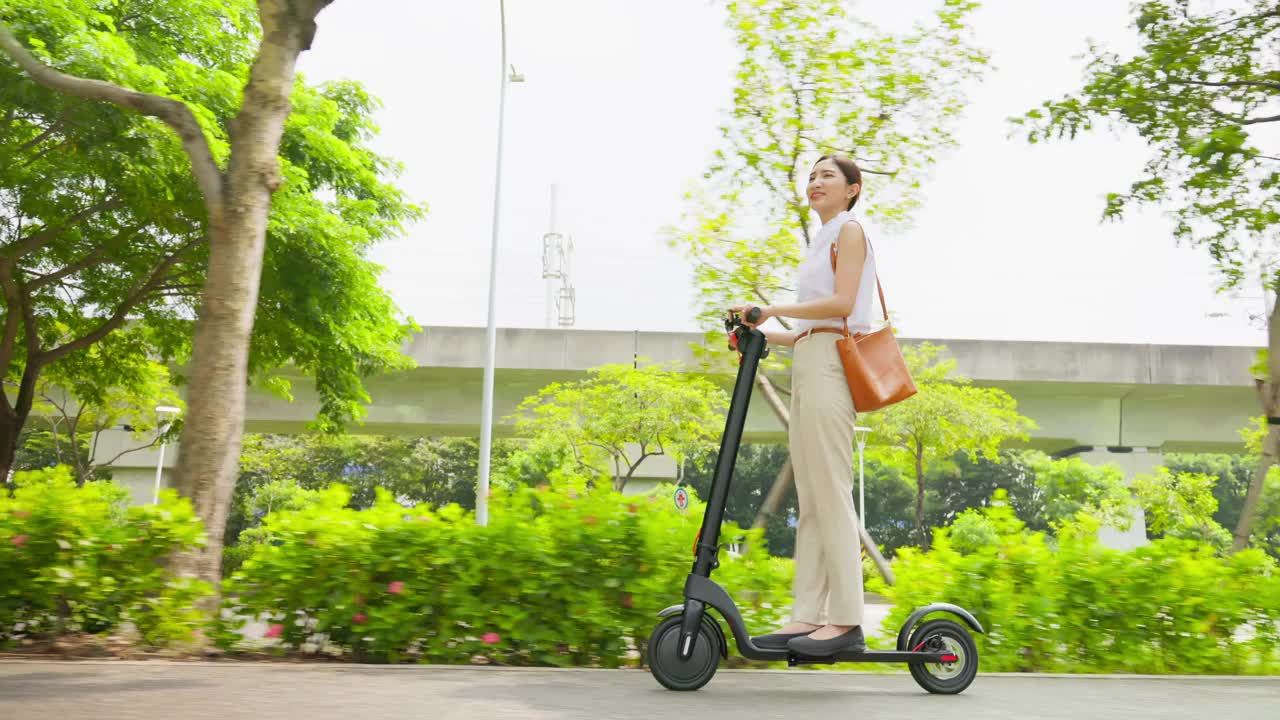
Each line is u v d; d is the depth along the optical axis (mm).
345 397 15445
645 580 3533
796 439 2807
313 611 3512
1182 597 4070
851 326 2826
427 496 46594
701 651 2648
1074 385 24828
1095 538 4219
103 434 26469
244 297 4457
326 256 13742
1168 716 2406
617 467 22859
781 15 6191
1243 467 49719
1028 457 51562
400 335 16312
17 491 3588
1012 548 4086
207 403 4305
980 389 23594
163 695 2285
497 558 3521
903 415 21875
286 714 2041
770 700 2486
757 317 2688
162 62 12328
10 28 9992
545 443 23781
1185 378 24219
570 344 24312
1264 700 2799
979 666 3916
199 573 3746
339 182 14773
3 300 13664
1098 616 4016
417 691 2469
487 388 16891
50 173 11133
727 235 6430
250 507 41469
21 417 13258
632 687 2674
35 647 3393
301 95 14242
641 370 21828
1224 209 6449
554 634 3502
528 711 2176
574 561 3553
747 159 6387
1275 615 4035
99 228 13680
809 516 2848
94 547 3467
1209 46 6418
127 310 13859
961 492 53438
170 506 3635
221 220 4473
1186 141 6324
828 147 6324
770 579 3625
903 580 4070
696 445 22703
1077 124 6723
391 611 3447
